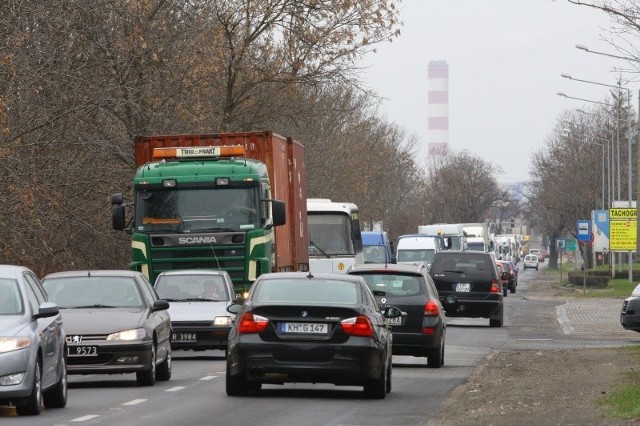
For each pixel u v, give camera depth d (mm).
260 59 119000
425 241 169875
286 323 42844
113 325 49031
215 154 71375
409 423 36094
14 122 73375
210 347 65062
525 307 145750
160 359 51781
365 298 44250
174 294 66938
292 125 138250
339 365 42469
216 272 67875
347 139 187000
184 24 97062
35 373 37969
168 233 69062
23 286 40438
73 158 80312
